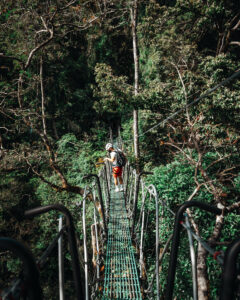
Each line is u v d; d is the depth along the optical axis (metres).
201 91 6.34
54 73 18.56
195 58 8.88
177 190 6.49
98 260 3.62
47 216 11.98
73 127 20.84
